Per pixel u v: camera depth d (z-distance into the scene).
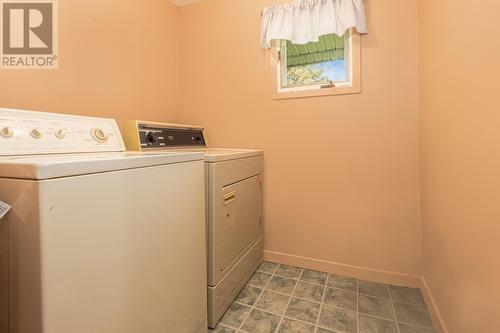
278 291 1.63
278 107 1.98
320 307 1.47
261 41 1.96
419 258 1.65
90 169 0.64
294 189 1.96
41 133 0.97
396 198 1.69
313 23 1.77
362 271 1.79
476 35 0.86
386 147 1.69
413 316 1.39
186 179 1.04
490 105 0.78
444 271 1.20
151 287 0.85
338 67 1.86
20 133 0.91
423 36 1.48
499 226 0.74
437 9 1.24
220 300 1.36
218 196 1.33
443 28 1.16
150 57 2.00
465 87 0.94
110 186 0.70
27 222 0.55
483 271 0.83
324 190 1.87
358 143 1.76
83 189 0.62
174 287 0.97
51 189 0.55
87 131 1.17
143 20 1.93
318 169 1.88
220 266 1.36
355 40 1.71
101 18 1.62
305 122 1.90
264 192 2.04
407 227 1.67
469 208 0.93
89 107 1.56
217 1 2.17
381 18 1.66
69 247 0.59
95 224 0.66
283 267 1.96
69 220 0.59
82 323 0.62
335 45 1.86
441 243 1.24
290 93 1.93
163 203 0.90
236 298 1.56
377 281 1.75
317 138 1.87
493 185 0.77
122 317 0.74
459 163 1.01
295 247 1.98
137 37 1.88
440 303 1.26
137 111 1.89
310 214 1.92
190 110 2.29
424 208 1.55
